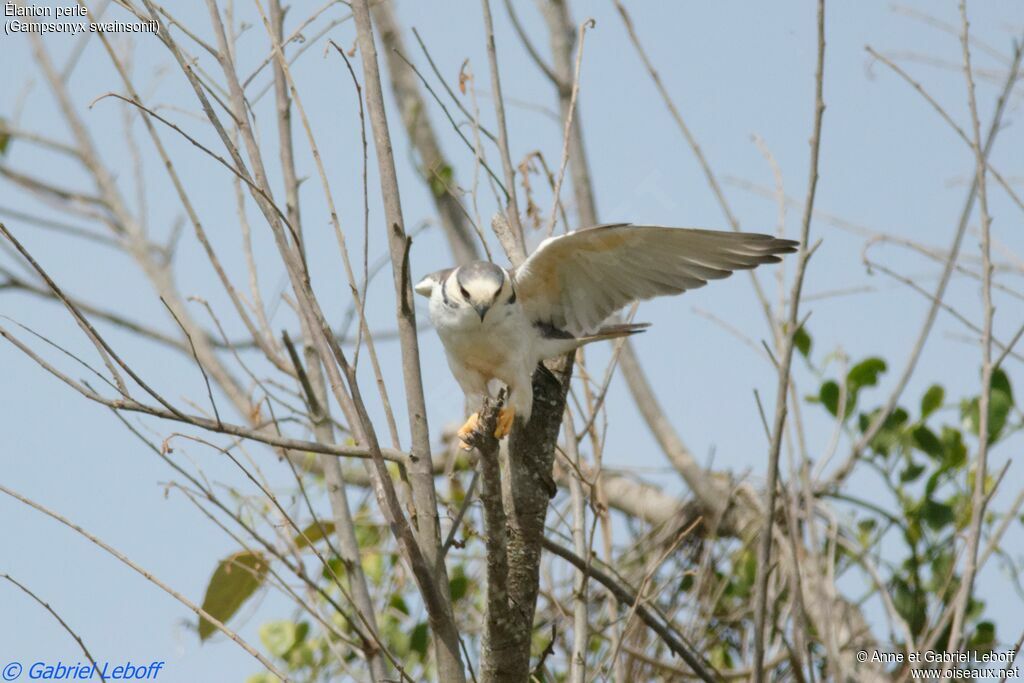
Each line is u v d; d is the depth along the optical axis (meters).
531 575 8.49
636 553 13.51
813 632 11.59
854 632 11.67
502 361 9.59
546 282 10.02
